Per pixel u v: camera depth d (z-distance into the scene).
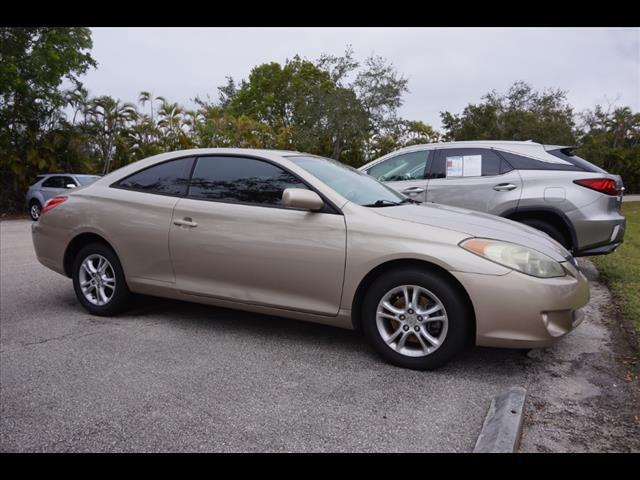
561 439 2.27
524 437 2.29
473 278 2.86
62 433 2.30
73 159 20.30
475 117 33.66
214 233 3.62
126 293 4.12
